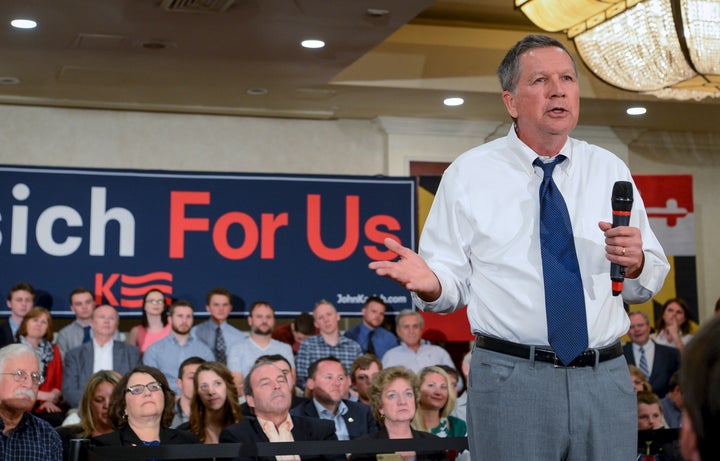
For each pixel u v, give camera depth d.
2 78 7.62
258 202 8.27
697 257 10.03
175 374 7.11
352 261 8.38
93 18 6.17
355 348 7.62
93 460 2.78
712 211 10.04
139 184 8.10
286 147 9.02
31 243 7.87
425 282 1.98
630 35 6.52
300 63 7.25
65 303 7.88
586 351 1.97
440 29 7.87
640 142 9.88
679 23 6.27
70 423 5.70
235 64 7.27
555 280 1.97
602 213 2.07
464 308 8.50
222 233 8.19
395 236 8.48
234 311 8.16
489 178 2.09
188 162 8.81
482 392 2.03
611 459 1.98
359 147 9.15
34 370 3.78
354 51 6.95
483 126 9.13
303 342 7.59
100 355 7.03
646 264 2.03
